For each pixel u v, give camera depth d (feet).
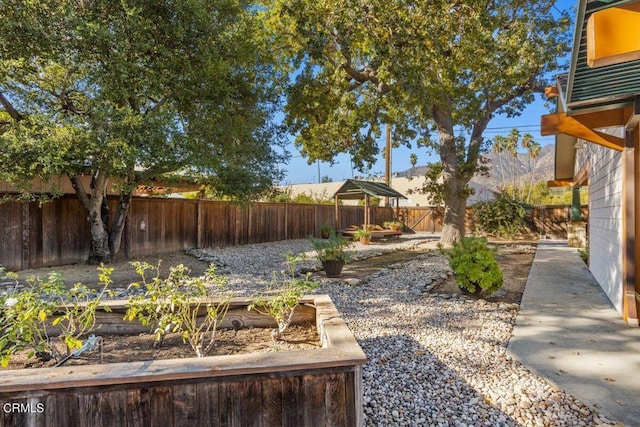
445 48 25.89
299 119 32.50
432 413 7.51
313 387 5.38
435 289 19.60
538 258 30.73
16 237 22.50
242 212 38.19
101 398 4.95
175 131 21.08
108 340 8.54
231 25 23.97
